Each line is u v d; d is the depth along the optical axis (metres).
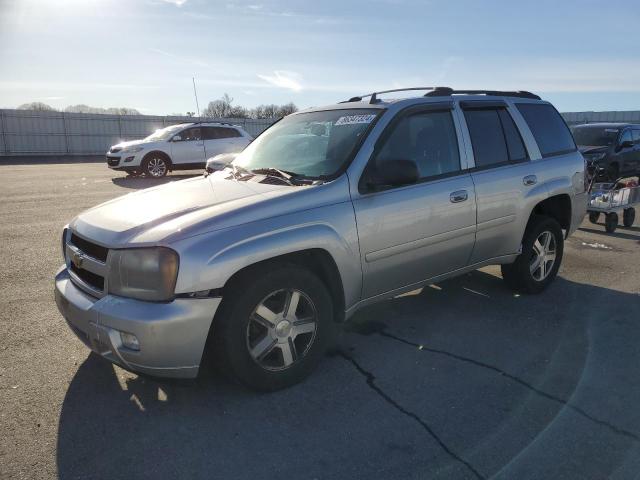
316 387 3.46
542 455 2.75
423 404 3.26
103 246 3.10
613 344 4.12
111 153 16.97
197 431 2.97
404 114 4.06
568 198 5.33
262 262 3.23
